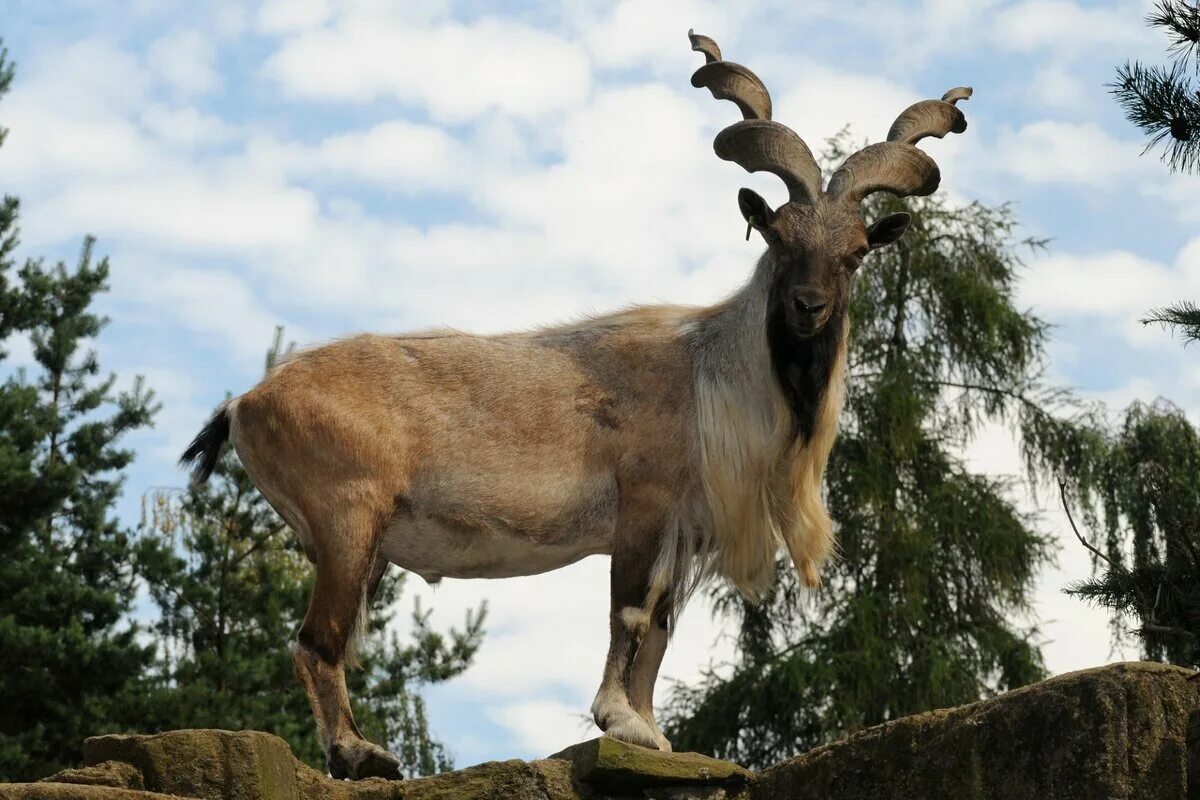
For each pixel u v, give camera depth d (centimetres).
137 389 2542
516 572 1164
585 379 1151
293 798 986
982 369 2664
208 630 2325
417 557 1155
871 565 2533
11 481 2242
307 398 1118
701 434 1129
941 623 2545
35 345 2550
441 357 1153
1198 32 998
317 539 1108
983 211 2714
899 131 1199
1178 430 2502
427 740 2483
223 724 2139
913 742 955
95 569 2366
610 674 1102
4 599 2266
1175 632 1007
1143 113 1002
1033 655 2498
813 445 1130
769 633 2538
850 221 1125
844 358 1135
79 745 2178
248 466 1138
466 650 2492
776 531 1153
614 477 1138
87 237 2645
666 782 1038
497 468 1124
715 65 1215
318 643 1088
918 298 2670
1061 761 887
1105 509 2506
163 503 2403
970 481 2619
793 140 1152
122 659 2212
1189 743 879
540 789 1033
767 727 2445
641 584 1117
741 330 1140
